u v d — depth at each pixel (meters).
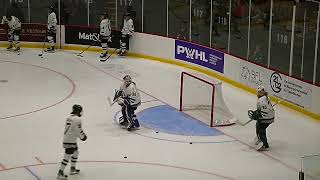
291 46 28.34
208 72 34.72
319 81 26.67
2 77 32.88
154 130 24.83
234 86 32.44
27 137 23.45
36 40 41.53
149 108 27.80
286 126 25.88
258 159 21.97
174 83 32.66
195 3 35.03
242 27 31.69
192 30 35.66
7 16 41.75
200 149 22.81
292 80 28.03
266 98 22.50
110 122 25.66
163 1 37.09
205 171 20.67
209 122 25.91
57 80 32.62
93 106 27.88
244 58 31.69
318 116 26.58
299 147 23.27
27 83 31.75
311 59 27.11
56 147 22.47
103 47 38.38
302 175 18.00
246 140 23.95
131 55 39.53
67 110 27.12
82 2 40.59
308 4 27.05
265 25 30.02
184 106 27.69
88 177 19.77
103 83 32.22
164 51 37.69
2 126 24.69
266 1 29.73
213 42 34.16
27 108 27.23
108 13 40.09
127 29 38.69
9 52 39.75
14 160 21.08
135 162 21.28
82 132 19.38
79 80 32.72
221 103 26.52
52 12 39.91
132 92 24.39
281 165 21.44
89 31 40.75
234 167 21.12
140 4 38.50
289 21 28.36
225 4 32.78
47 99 28.78
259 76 30.38
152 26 38.16
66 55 39.41
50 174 19.94
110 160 21.39
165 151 22.48
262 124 22.59
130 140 23.55
